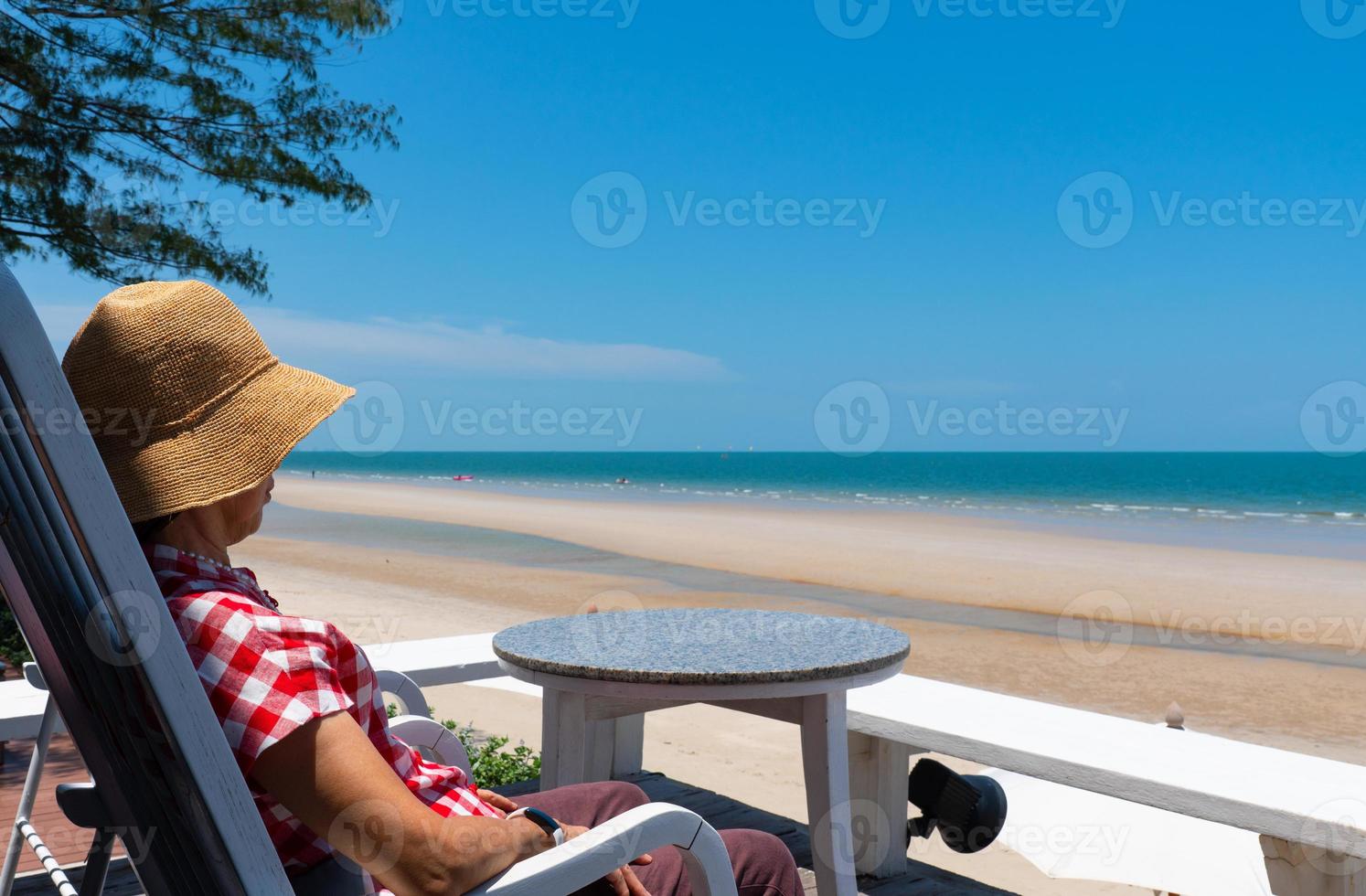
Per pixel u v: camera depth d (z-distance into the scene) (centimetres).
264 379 124
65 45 760
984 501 5097
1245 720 993
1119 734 259
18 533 93
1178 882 226
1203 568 2481
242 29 796
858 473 8631
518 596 1777
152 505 114
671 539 3083
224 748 91
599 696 214
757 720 749
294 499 5300
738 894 141
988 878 404
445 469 10844
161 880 111
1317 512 4297
